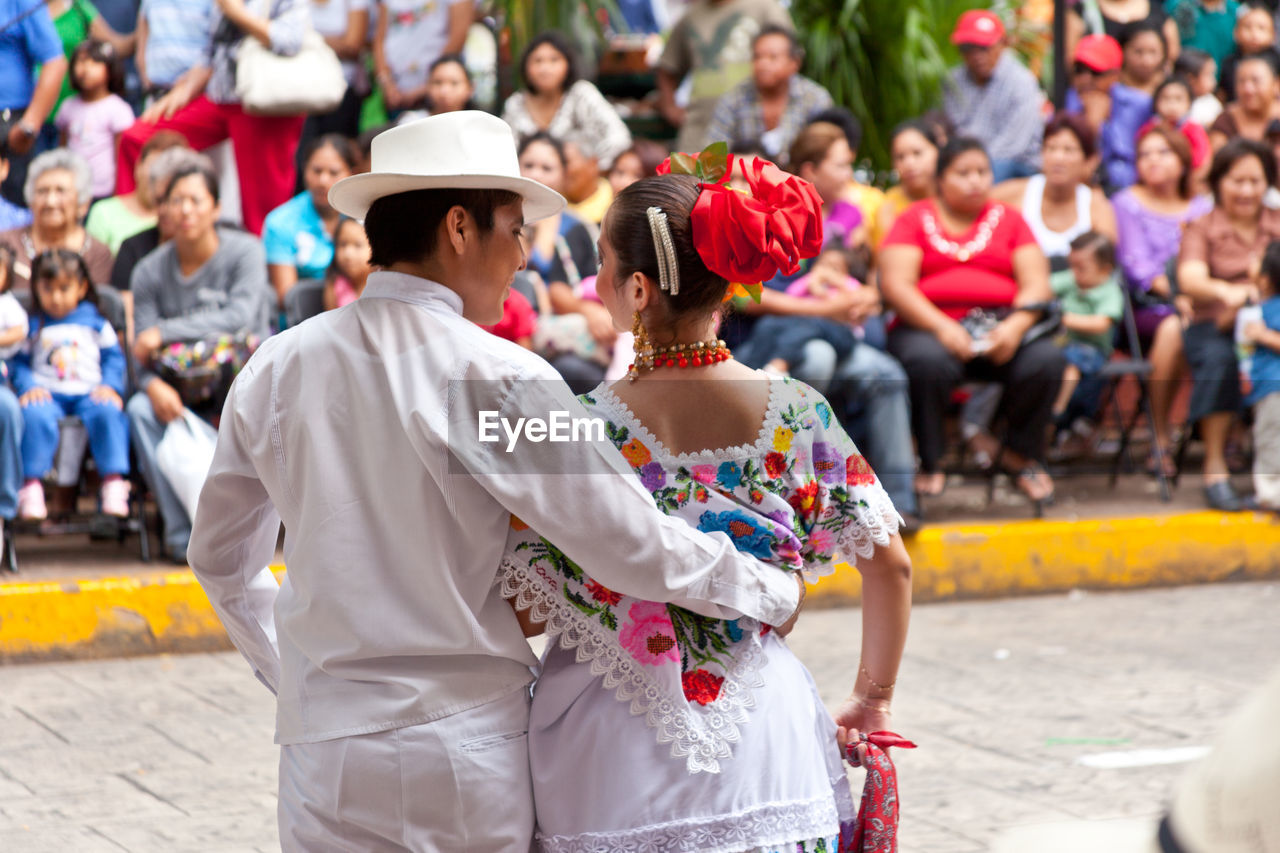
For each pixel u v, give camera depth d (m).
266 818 10.53
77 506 17.17
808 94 20.88
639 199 6.10
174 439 15.36
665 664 5.91
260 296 16.14
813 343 16.77
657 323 6.15
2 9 18.12
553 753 5.98
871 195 19.61
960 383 17.56
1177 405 20.38
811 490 6.20
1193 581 18.23
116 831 10.23
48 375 15.49
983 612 16.92
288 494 5.96
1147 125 22.08
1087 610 17.02
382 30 20.11
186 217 15.74
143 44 19.22
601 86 25.44
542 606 6.01
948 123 21.23
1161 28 22.83
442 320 5.91
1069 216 19.75
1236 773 2.84
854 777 11.70
